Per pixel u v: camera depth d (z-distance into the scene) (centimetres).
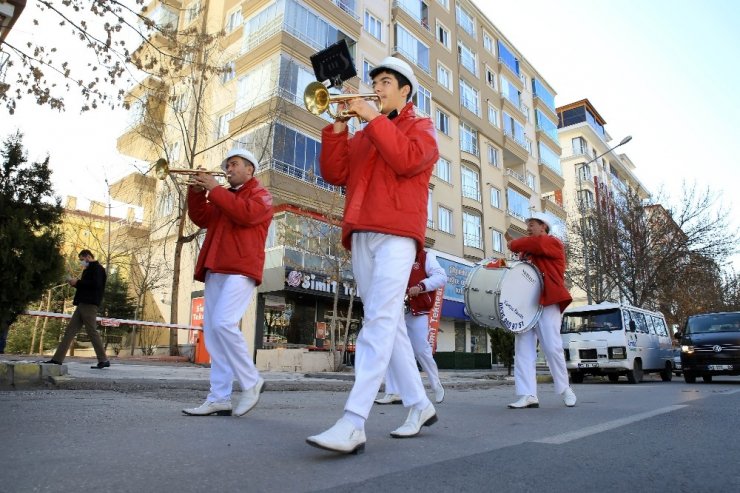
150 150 2377
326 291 2064
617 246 2553
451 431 372
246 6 2272
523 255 627
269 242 2022
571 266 2758
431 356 654
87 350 2392
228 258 434
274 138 1975
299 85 2116
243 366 432
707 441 340
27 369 601
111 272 2675
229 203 418
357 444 272
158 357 1633
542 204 3859
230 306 427
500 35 3738
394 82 334
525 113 3912
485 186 3222
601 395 823
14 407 424
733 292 3706
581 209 2744
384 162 306
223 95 2302
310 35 2202
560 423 427
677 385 1291
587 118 4975
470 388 1055
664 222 2567
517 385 588
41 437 299
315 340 2152
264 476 226
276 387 768
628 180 5738
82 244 2525
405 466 250
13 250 559
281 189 1927
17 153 589
